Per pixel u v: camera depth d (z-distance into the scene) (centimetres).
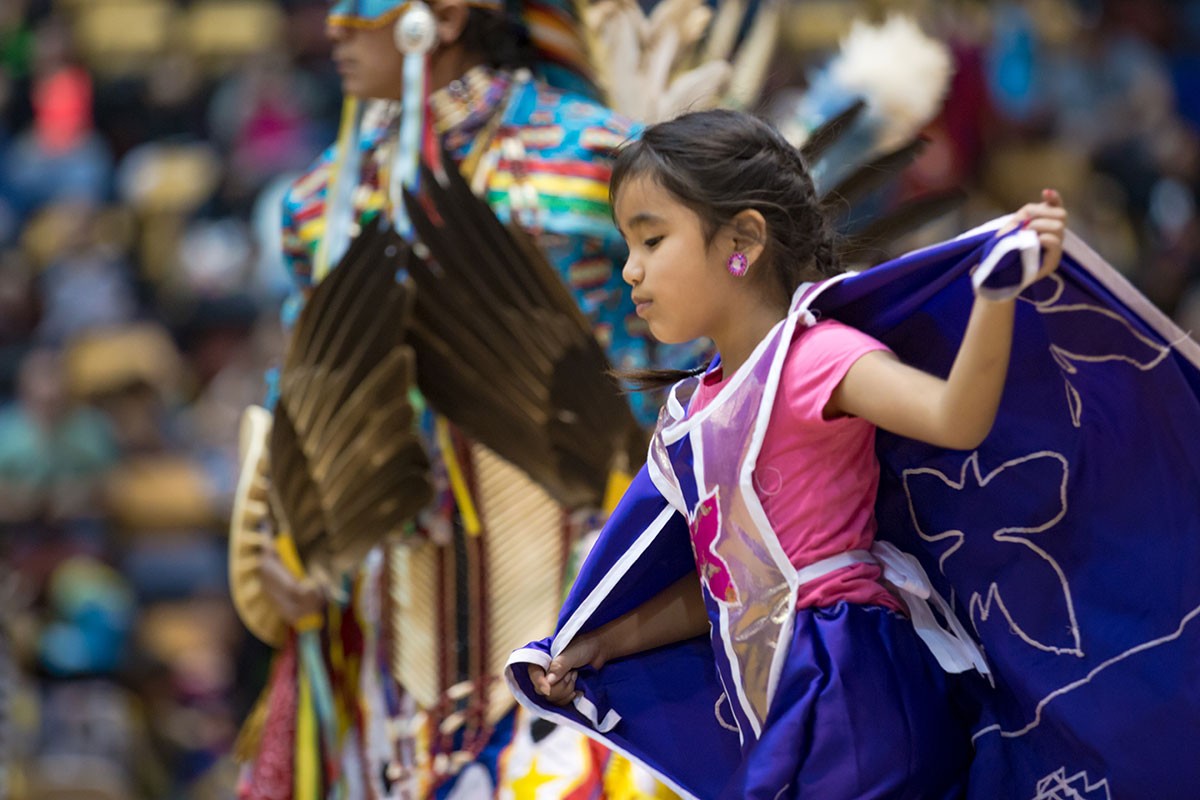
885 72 1027
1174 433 658
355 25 995
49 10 3034
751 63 1183
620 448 943
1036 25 2623
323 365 959
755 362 675
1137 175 2505
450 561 973
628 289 971
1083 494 682
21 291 2528
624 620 739
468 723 963
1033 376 672
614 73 1069
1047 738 704
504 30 1020
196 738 1758
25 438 2125
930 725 680
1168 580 674
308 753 1006
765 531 676
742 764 672
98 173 2775
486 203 944
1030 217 614
